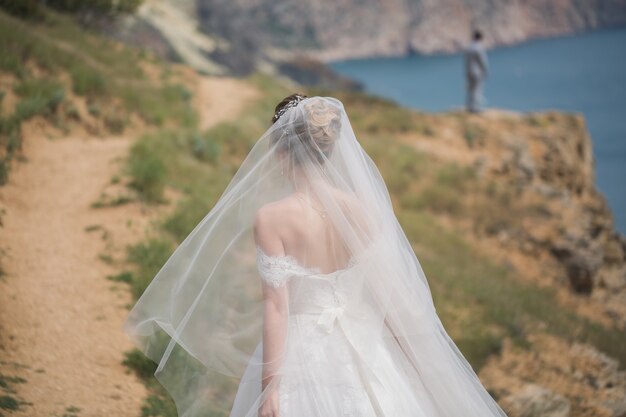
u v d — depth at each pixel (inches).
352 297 125.5
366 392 122.0
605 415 332.5
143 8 3319.4
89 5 876.0
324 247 124.4
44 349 217.8
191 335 139.0
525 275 615.2
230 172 518.6
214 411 149.2
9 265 268.7
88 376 207.9
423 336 130.7
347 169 129.5
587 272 657.6
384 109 920.3
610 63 6771.7
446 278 449.4
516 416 296.5
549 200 750.5
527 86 5270.7
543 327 437.4
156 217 345.4
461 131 863.1
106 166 405.1
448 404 130.8
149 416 193.9
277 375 118.6
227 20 4827.8
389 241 129.2
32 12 689.0
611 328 558.6
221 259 137.7
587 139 1019.9
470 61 945.5
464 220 655.1
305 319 123.8
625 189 2176.4
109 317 246.1
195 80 821.9
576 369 376.5
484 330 374.6
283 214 123.5
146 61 793.6
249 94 832.9
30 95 470.3
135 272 282.8
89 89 545.3
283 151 128.3
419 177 711.1
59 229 314.0
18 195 344.8
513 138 856.3
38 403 184.9
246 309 140.6
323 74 5024.6
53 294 253.9
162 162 424.5
